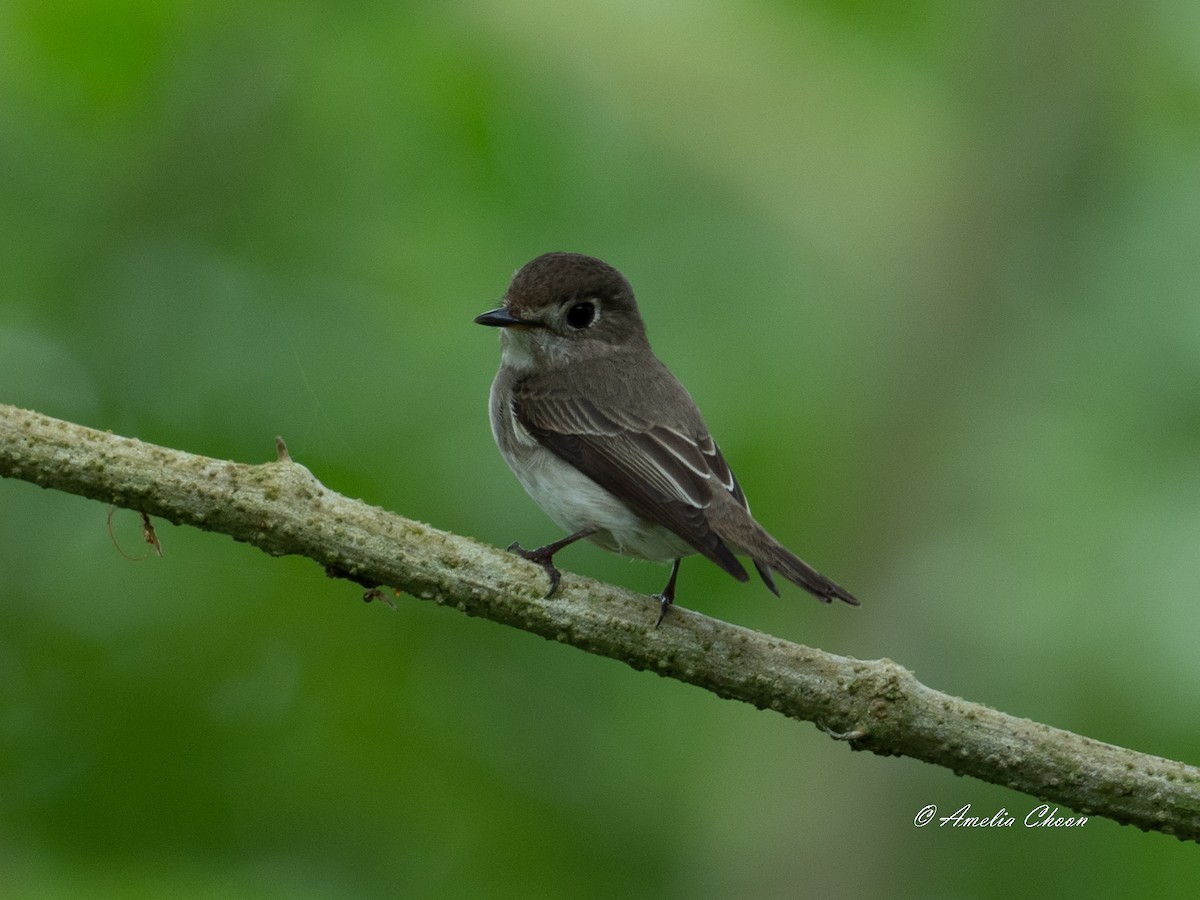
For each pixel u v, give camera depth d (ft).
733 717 39.81
